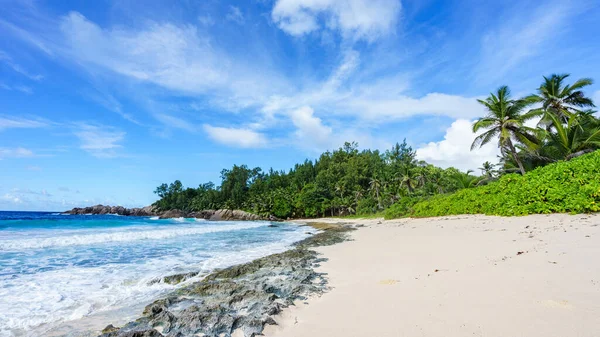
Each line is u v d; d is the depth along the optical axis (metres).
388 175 62.84
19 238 16.53
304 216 84.25
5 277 8.02
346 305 4.91
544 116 26.22
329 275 7.51
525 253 6.86
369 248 11.52
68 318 5.19
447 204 23.58
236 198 100.00
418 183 52.38
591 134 23.03
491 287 4.79
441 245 10.01
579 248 6.63
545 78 28.23
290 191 89.88
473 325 3.55
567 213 12.69
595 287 4.25
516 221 13.30
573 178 13.15
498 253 7.39
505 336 3.21
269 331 4.15
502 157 30.95
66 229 24.94
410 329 3.69
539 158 26.06
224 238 19.84
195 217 94.56
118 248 13.88
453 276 5.76
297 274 7.56
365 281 6.42
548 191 13.65
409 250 9.85
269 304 5.21
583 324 3.26
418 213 27.33
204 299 5.98
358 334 3.75
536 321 3.45
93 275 8.26
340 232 22.23
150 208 112.94
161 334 4.25
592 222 10.20
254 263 9.31
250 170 115.31
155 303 5.69
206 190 114.12
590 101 26.45
